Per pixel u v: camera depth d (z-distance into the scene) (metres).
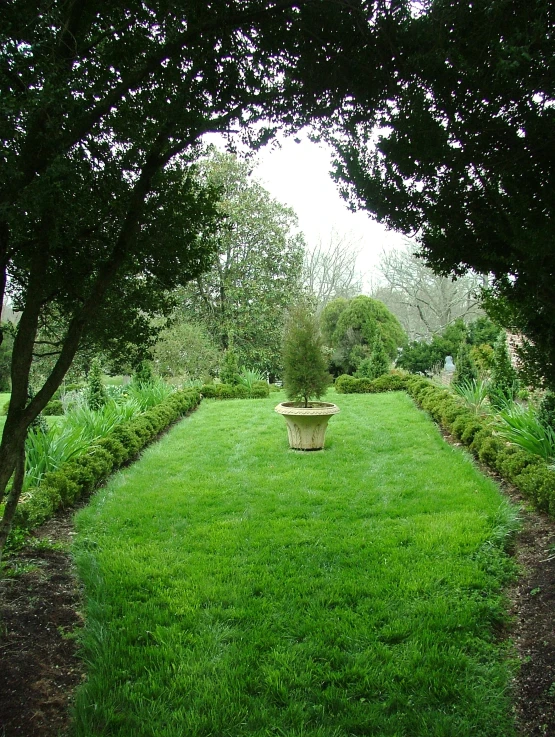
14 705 1.96
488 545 3.48
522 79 1.63
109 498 4.75
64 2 1.78
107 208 2.28
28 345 2.04
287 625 2.62
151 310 2.90
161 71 1.95
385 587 2.96
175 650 2.42
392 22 1.79
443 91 1.82
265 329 16.34
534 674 2.22
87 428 6.43
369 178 2.18
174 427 8.41
